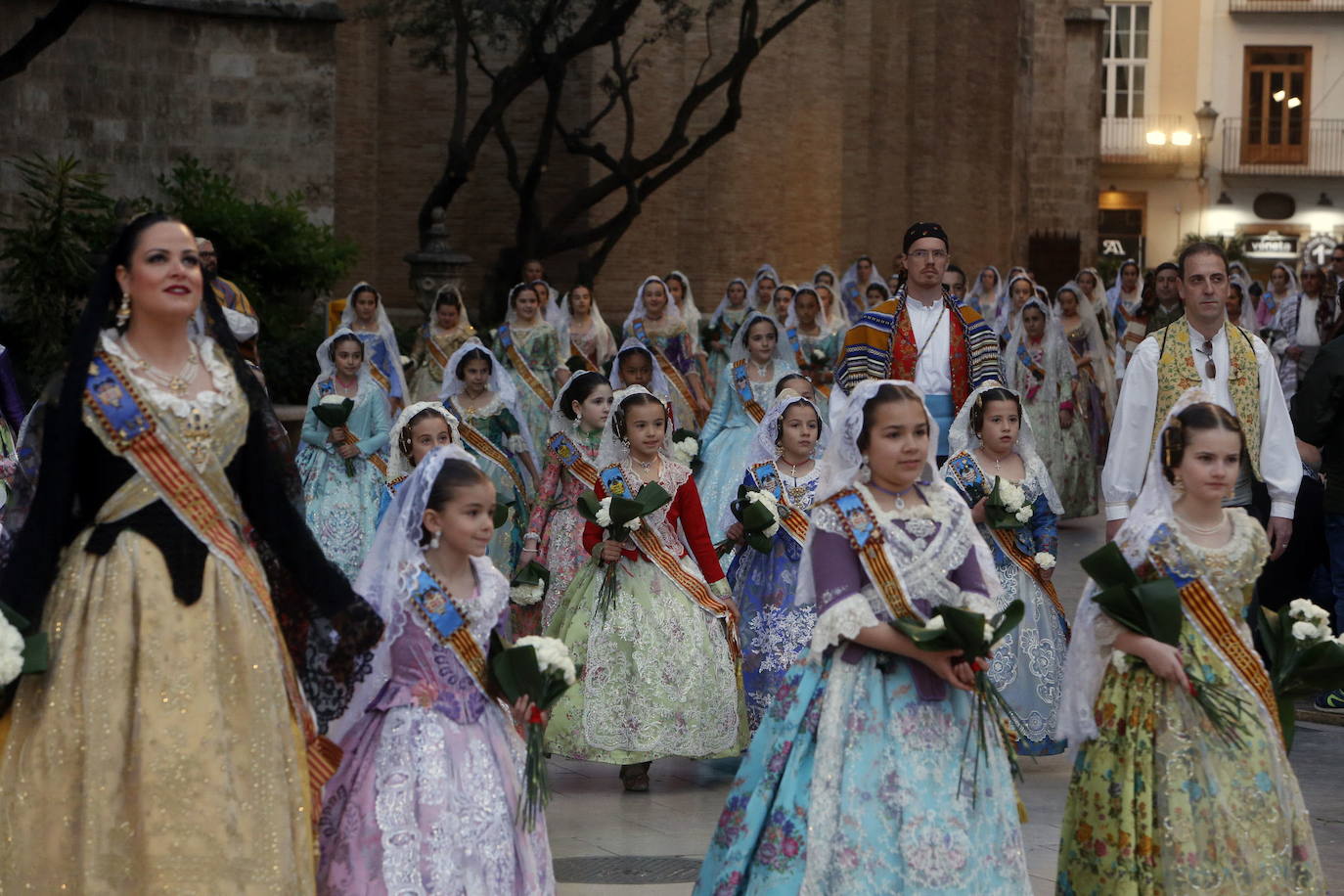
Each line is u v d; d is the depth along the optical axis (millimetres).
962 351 7836
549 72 22062
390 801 4586
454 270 21234
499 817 4699
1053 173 44094
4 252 16625
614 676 7277
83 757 4230
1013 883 4684
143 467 4379
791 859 4684
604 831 6738
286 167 22531
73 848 4219
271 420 4648
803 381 10977
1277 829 4762
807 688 4852
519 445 10648
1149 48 55625
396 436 7879
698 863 6262
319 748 4562
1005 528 7473
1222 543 4984
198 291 4504
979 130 38375
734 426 11406
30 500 4469
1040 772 7703
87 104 20828
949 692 4750
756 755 4898
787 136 30719
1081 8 43688
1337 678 4953
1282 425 6977
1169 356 6930
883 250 35281
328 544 10234
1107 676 4914
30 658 4195
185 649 4289
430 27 22750
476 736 4781
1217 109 55438
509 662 4656
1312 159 55125
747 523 7480
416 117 27297
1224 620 4879
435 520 4805
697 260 28578
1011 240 39969
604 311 27438
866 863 4602
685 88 27844
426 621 4750
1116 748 4852
